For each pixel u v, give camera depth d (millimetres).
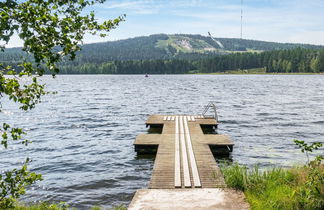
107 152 16375
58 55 3383
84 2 3574
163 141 15172
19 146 17750
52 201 9883
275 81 102062
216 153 15133
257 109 33844
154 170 10234
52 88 74625
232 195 7516
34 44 3260
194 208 6805
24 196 10297
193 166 10609
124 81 116938
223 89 66812
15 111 33688
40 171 13188
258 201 6809
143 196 7633
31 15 3225
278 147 16891
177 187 8609
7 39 3127
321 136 19844
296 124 24297
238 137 19609
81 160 14844
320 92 56969
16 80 3424
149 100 45219
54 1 3523
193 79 129875
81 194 10484
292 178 7895
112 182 11641
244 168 8656
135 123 25828
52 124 25609
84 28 3588
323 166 7500
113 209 9008
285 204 6297
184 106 37594
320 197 6152
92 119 28047
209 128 22016
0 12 3076
